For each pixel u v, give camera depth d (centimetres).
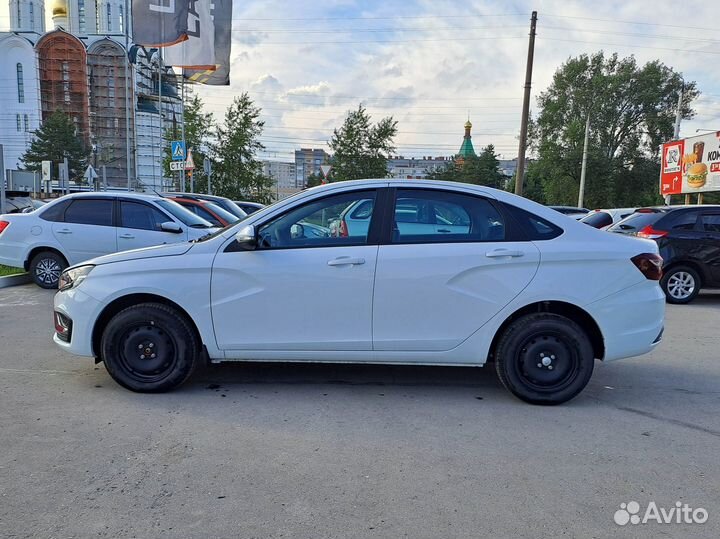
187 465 334
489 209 445
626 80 5081
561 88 5297
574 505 297
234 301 436
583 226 449
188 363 446
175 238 931
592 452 362
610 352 438
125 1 7725
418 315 433
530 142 5441
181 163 1966
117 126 6266
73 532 265
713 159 2250
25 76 6650
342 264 430
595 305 431
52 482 310
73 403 430
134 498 296
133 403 432
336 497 301
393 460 346
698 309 910
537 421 412
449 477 325
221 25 2266
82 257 938
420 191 447
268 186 3619
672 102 5156
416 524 277
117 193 974
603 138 5272
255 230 431
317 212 446
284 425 396
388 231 439
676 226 949
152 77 6347
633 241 453
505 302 430
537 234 441
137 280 438
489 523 279
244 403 438
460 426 401
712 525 281
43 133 5862
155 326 445
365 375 512
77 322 450
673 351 630
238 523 275
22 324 699
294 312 435
